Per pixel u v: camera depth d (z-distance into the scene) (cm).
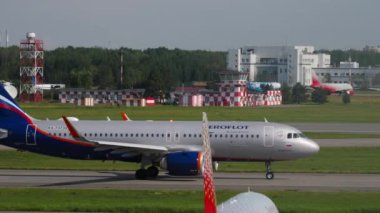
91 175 14038
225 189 11875
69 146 13925
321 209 9594
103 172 14575
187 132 13875
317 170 14938
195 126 13938
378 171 14712
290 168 15325
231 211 5909
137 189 11850
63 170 14900
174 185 12500
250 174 14275
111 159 13850
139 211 9600
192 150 13562
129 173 14425
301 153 13650
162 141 13900
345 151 18812
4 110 14112
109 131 14062
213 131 13788
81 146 13888
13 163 16038
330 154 18125
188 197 10806
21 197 10800
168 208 9644
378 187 12238
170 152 13325
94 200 10494
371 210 9550
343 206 9956
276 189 11931
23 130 13962
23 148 14050
